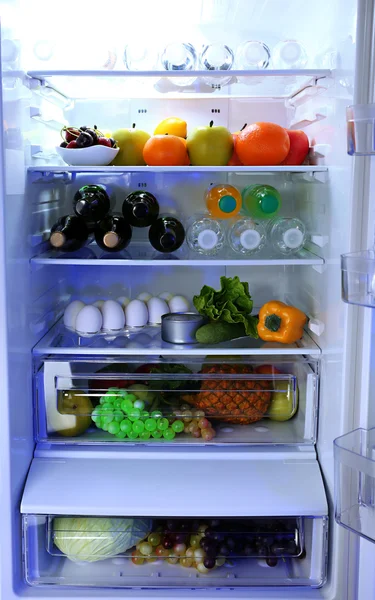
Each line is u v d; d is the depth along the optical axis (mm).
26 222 1658
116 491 1651
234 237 1742
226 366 1810
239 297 1879
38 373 1746
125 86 1868
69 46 1870
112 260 1694
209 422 1801
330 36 1624
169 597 1628
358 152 1129
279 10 1768
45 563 1691
